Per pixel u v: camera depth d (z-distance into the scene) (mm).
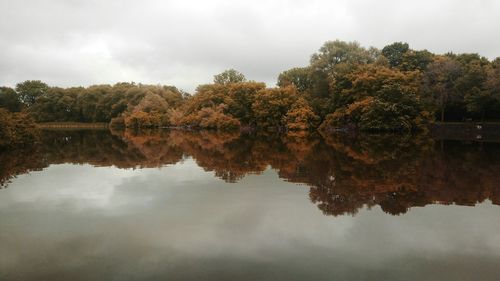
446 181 20375
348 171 23984
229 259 10016
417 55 78000
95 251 10547
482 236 11766
